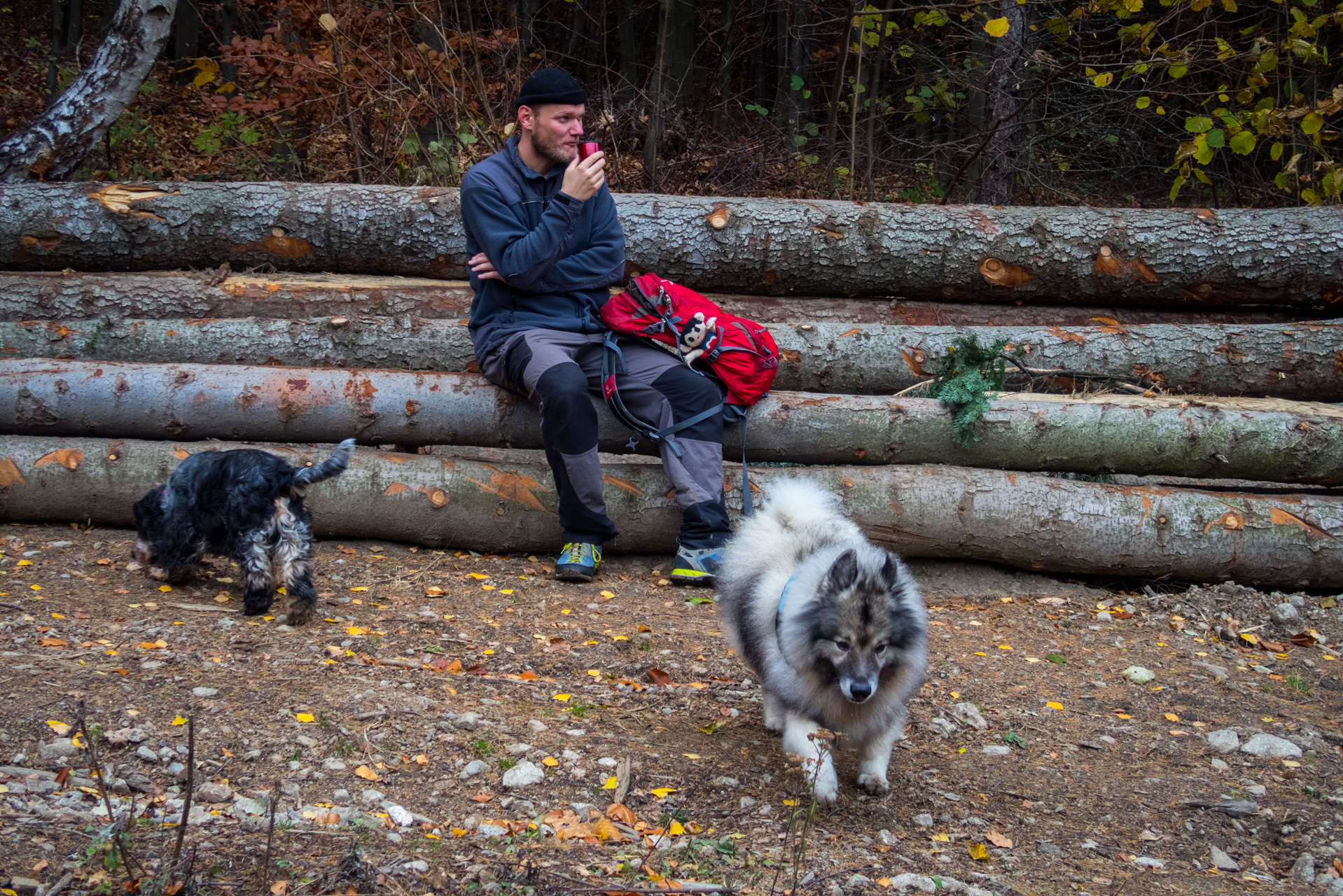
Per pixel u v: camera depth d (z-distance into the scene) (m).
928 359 6.67
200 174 11.28
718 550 5.62
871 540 5.88
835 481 5.92
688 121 12.03
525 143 5.61
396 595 5.19
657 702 4.16
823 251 7.06
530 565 5.90
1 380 5.91
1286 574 5.92
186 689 3.67
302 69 9.16
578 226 5.75
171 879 2.43
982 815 3.47
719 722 4.03
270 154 10.95
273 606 4.83
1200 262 7.02
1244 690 4.75
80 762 3.09
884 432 6.07
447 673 4.20
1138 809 3.60
